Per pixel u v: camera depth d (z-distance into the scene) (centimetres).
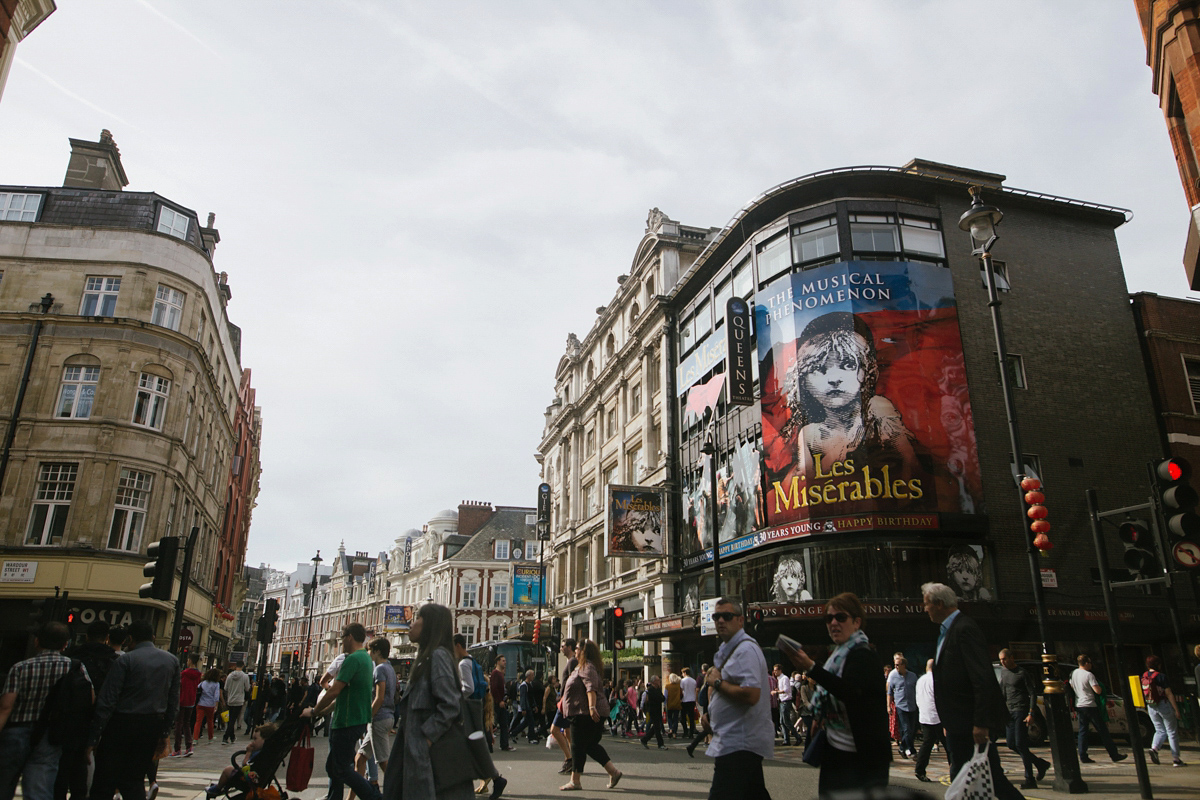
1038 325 2436
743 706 484
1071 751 936
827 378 2217
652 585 2922
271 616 2233
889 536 2088
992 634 2059
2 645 2233
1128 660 2130
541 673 3609
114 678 644
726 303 2597
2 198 2673
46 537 2311
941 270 2352
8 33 1377
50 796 616
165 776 1120
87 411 2438
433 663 521
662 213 3369
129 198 2780
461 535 7350
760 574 2330
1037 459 2286
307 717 703
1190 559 851
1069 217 2614
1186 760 1287
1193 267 1973
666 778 1081
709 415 2689
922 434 2162
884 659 2033
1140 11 1681
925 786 1019
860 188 2425
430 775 499
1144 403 2483
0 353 2436
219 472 3609
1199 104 1488
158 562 1251
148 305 2583
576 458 4094
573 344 4459
